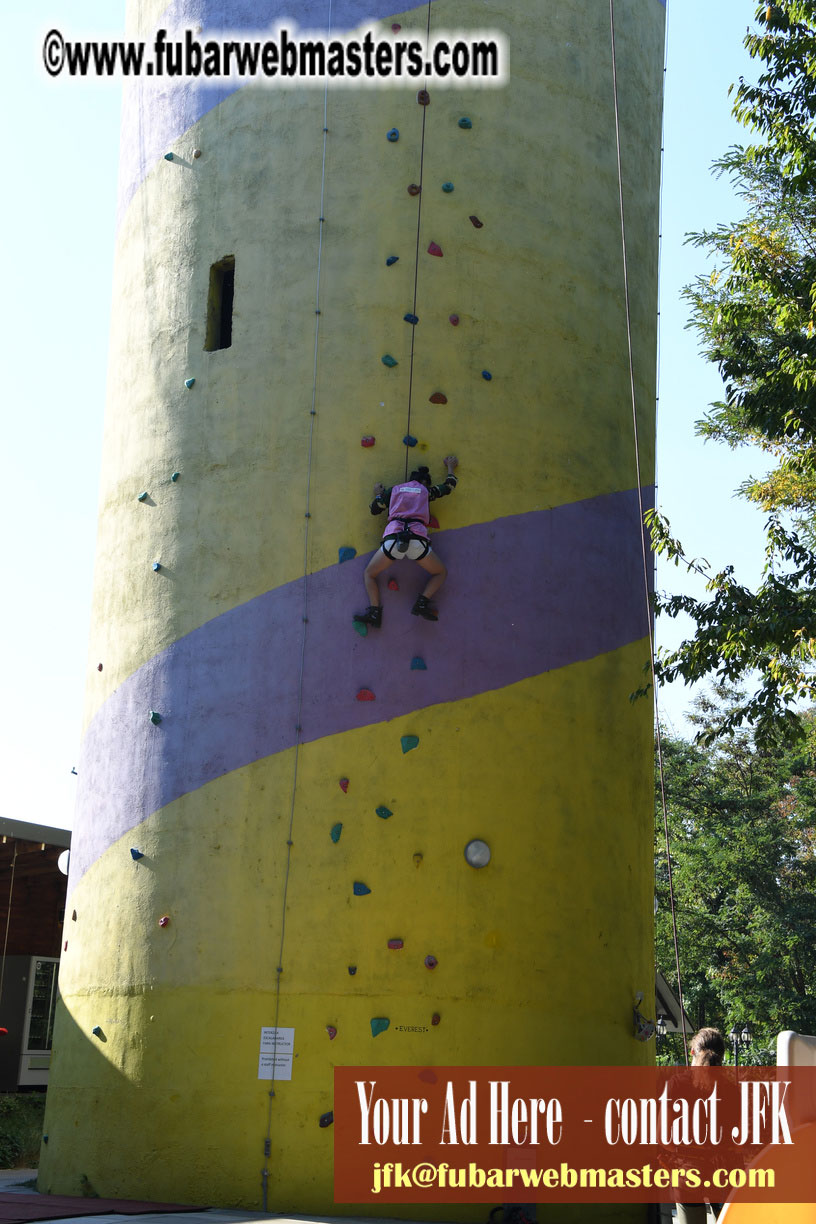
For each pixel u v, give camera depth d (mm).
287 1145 10945
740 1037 32844
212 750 12203
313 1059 11133
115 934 12336
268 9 13875
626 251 14750
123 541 13555
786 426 13805
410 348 12750
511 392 13133
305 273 12977
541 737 12555
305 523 12406
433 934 11492
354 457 12484
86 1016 12391
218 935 11680
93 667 13758
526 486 13047
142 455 13547
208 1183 11039
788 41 13023
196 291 13539
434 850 11695
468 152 13414
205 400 13148
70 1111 12219
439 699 12062
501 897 11852
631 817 13422
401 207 13047
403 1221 10625
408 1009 11266
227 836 11906
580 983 12180
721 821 32312
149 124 14680
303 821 11719
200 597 12672
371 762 11805
